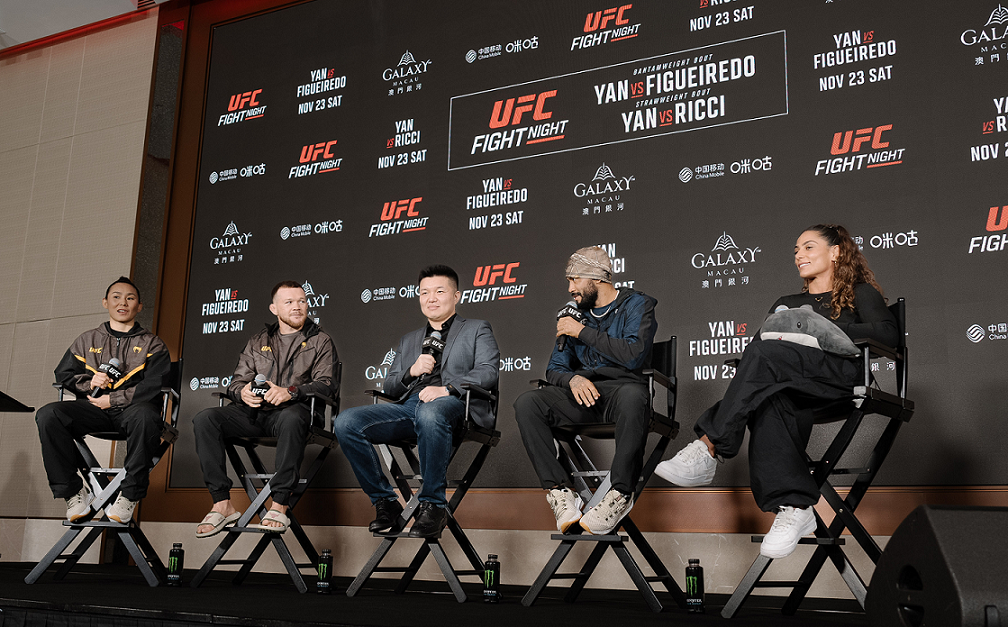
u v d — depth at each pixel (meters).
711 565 3.13
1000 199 2.95
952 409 2.89
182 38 4.76
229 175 4.44
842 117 3.26
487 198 3.83
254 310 4.18
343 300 4.00
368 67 4.27
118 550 4.06
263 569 3.78
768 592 3.03
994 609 1.34
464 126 3.96
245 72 4.57
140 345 3.41
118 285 3.50
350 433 2.73
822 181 3.23
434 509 2.60
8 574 3.26
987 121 3.03
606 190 3.60
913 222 3.06
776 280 3.23
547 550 3.37
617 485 2.33
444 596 2.77
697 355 3.30
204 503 3.99
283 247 4.21
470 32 4.07
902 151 3.13
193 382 4.20
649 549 2.44
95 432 3.14
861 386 2.16
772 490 2.10
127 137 4.79
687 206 3.44
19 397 4.61
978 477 2.81
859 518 2.96
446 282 3.08
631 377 2.59
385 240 3.99
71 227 4.77
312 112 4.34
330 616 2.00
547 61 3.87
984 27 3.10
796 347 2.18
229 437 3.12
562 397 2.55
